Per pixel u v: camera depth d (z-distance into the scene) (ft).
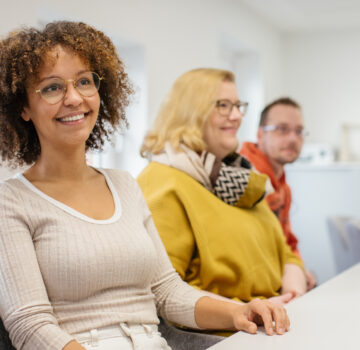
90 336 3.28
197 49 13.03
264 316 3.29
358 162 17.26
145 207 4.18
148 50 11.18
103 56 3.85
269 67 17.22
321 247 14.76
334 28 17.60
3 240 3.20
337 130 17.63
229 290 5.12
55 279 3.29
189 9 12.67
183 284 4.12
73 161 3.64
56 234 3.34
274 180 7.54
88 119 3.61
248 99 16.63
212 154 5.82
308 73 18.10
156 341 3.49
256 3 15.19
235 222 5.25
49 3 8.63
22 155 3.92
